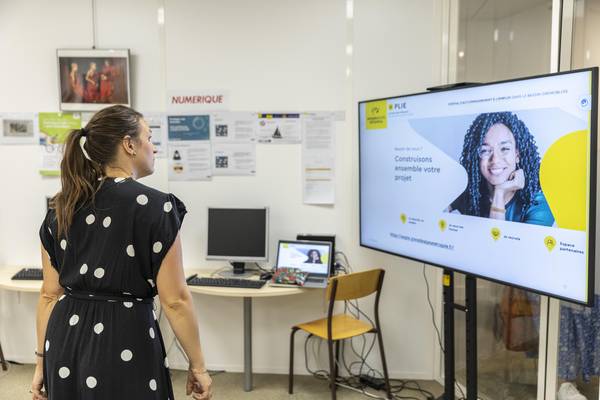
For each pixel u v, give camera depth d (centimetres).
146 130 152
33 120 347
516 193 203
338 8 326
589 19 212
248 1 330
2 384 326
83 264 136
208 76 336
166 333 352
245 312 315
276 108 334
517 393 267
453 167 235
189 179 343
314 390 321
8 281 313
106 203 137
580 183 177
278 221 340
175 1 333
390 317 337
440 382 332
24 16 342
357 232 334
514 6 260
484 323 295
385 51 325
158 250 136
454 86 232
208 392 148
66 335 135
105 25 338
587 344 218
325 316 342
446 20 317
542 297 234
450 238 239
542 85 190
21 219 354
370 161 295
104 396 131
